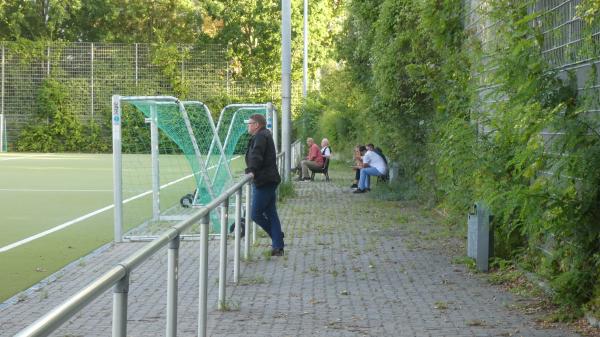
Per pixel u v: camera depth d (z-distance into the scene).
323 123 41.03
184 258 11.41
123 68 51.84
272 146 11.84
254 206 11.84
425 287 9.52
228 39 52.34
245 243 11.49
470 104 10.61
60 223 16.75
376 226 15.64
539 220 7.63
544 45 9.13
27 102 51.59
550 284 8.12
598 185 7.38
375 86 20.16
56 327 2.71
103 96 51.88
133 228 15.23
